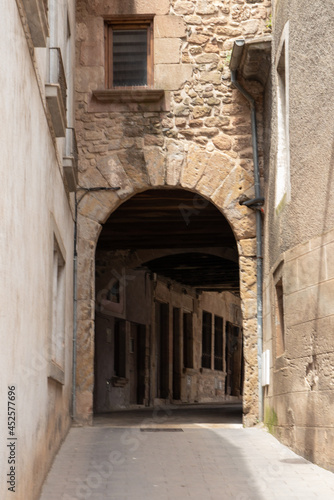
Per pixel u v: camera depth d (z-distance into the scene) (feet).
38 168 17.24
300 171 23.52
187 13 34.22
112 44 34.65
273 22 29.27
